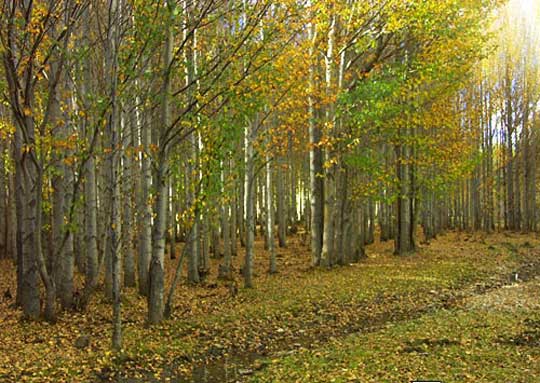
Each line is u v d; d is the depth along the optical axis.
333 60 17.52
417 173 23.00
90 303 13.84
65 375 8.50
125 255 16.73
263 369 8.91
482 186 41.25
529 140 43.06
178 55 12.18
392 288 16.34
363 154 18.95
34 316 11.77
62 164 13.25
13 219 20.61
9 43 10.04
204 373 8.93
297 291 15.77
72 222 11.83
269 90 12.90
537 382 7.34
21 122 10.77
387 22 16.56
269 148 16.92
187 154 17.03
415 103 18.50
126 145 14.47
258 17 11.56
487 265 21.31
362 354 9.30
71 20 10.86
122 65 11.02
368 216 31.55
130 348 9.91
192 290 16.08
